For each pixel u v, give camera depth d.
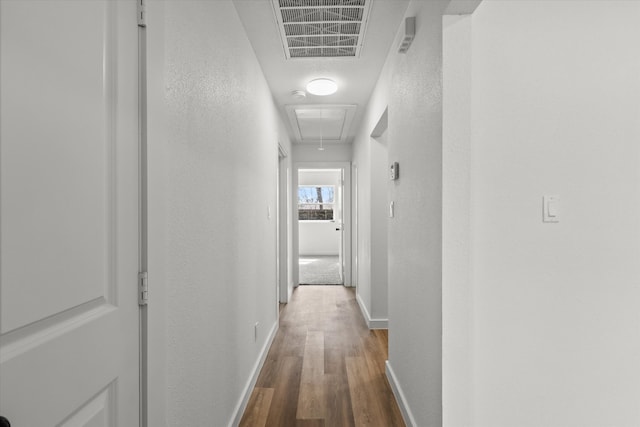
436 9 1.46
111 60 0.82
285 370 2.56
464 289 1.40
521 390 1.46
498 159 1.44
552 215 1.45
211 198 1.48
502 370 1.46
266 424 1.91
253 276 2.32
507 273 1.45
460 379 1.40
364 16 1.98
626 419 1.47
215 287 1.54
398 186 2.15
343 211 5.48
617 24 1.46
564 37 1.45
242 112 2.03
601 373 1.46
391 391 2.26
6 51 0.56
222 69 1.64
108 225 0.81
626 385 1.47
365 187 3.85
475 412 1.46
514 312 1.45
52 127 0.65
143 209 0.93
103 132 0.79
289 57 2.49
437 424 1.45
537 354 1.46
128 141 0.87
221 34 1.62
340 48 2.38
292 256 5.30
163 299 1.01
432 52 1.51
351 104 3.56
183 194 1.19
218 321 1.58
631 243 1.47
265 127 2.84
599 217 1.46
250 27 2.08
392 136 2.33
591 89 1.46
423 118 1.63
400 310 2.10
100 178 0.78
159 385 0.99
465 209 1.39
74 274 0.71
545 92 1.45
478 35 1.43
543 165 1.45
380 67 2.70
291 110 3.71
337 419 1.96
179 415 1.16
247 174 2.15
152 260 0.95
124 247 0.86
